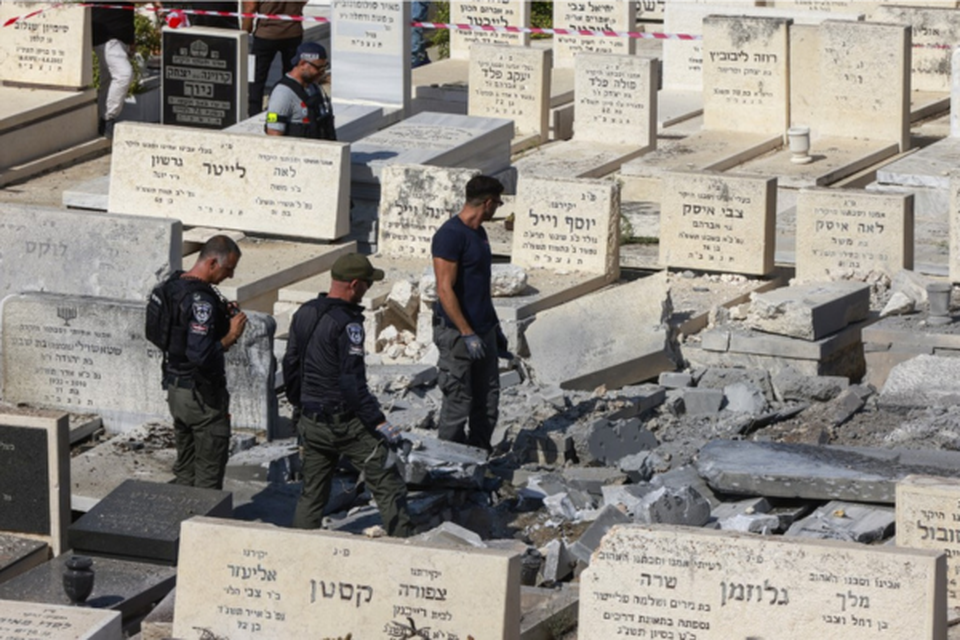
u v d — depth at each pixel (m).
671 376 19.08
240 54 27.92
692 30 32.22
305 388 14.30
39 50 29.14
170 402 15.20
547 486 16.31
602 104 28.45
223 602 12.21
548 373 19.27
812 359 19.27
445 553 11.79
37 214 19.66
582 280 21.50
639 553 11.80
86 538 14.00
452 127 26.28
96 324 17.69
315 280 22.45
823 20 29.62
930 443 16.72
